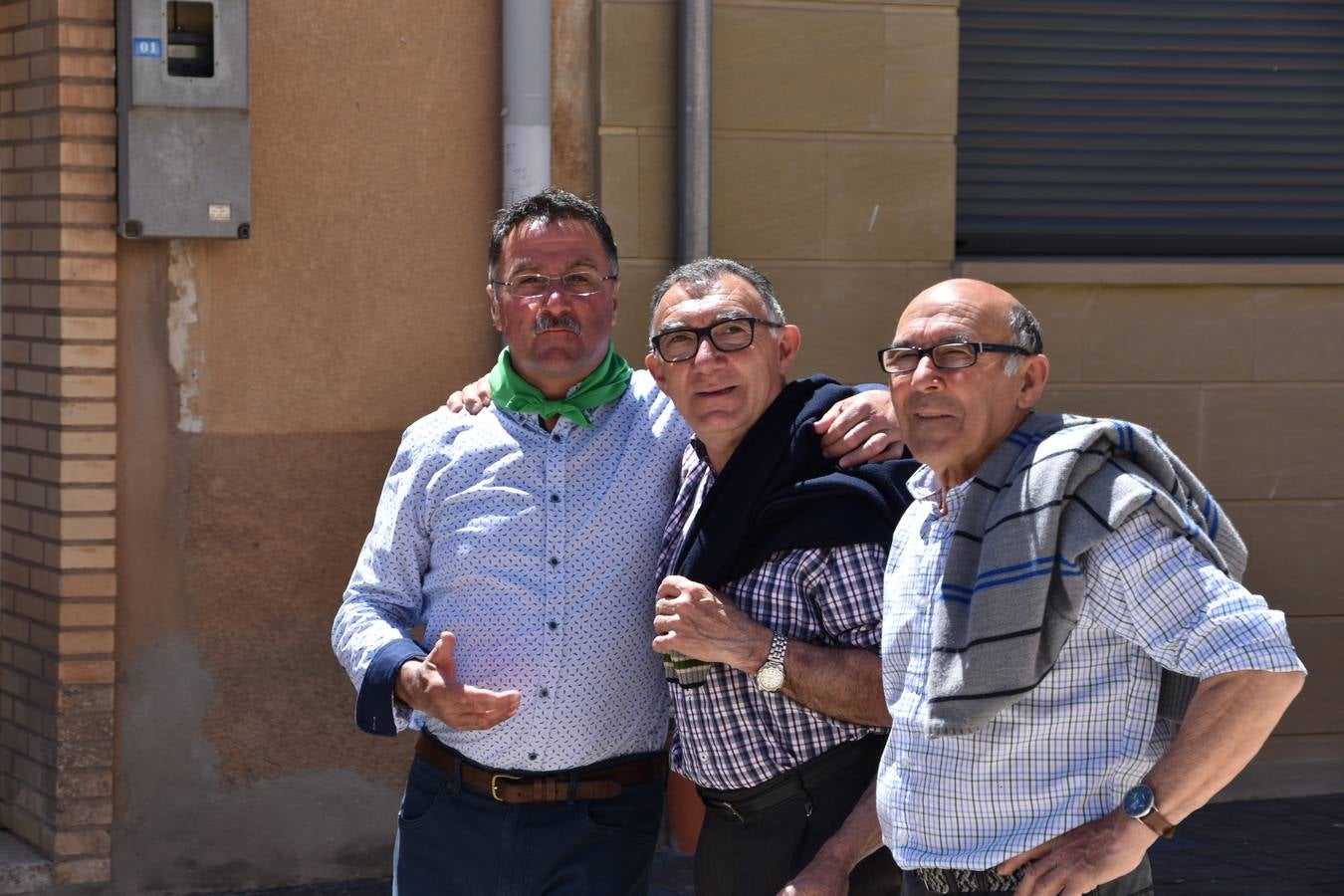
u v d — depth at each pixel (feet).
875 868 10.33
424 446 11.30
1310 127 21.85
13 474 17.44
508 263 11.11
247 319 17.08
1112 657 8.00
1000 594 7.98
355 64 17.30
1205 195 21.54
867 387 10.55
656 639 9.75
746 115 18.66
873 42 18.99
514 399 11.08
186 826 17.21
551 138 18.10
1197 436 20.44
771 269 18.85
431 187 17.65
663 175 18.44
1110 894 8.15
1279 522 20.72
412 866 11.23
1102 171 21.24
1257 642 7.54
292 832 17.56
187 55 16.47
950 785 8.24
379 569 11.30
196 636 17.13
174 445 16.94
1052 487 7.93
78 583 16.57
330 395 17.40
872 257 19.16
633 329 18.44
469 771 11.01
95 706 16.72
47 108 16.47
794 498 9.85
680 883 17.60
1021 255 20.89
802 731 9.93
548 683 10.80
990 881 8.18
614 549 10.95
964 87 20.75
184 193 16.47
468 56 17.72
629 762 11.10
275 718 17.43
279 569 17.34
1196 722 7.66
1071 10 21.03
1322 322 20.70
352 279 17.42
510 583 10.87
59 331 16.40
